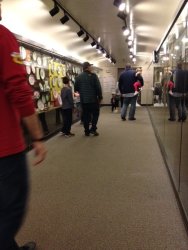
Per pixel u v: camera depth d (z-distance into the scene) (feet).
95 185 10.36
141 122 26.66
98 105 19.76
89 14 17.43
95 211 8.27
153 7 16.06
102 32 22.86
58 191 9.84
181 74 10.25
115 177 11.19
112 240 6.77
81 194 9.54
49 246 6.59
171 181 10.44
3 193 3.73
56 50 22.62
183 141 9.25
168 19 18.53
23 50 16.38
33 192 9.77
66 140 18.62
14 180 3.79
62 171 12.09
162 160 13.53
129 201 8.91
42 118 19.16
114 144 17.11
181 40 10.56
